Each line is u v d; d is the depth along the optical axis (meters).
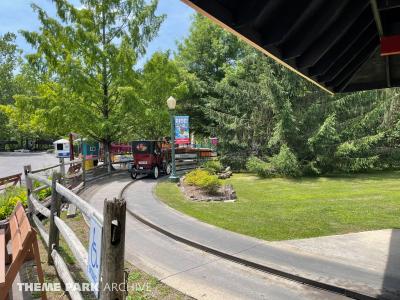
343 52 5.59
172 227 7.72
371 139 18.36
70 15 18.95
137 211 9.55
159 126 23.55
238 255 5.82
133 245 6.75
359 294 4.34
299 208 9.70
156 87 21.19
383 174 19.05
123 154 29.02
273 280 5.02
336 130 19.03
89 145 22.41
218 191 12.40
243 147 22.23
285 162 18.20
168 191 13.52
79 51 19.83
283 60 4.98
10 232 4.86
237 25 3.94
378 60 7.05
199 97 29.45
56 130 19.67
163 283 4.93
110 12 20.19
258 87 21.48
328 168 19.39
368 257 5.60
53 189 5.40
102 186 15.25
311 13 4.33
